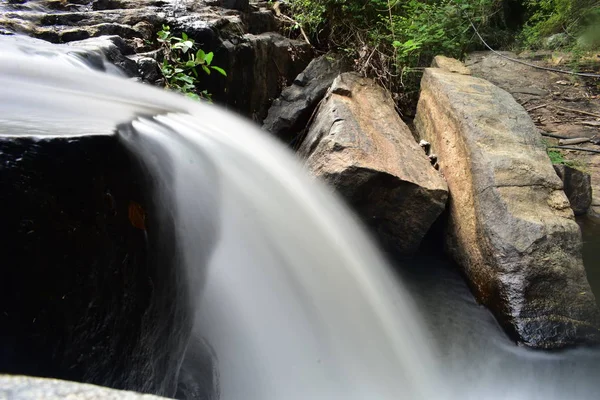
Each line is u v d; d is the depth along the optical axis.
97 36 4.36
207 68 5.00
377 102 6.36
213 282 3.27
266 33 7.94
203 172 2.69
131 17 5.09
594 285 4.86
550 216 4.46
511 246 4.34
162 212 2.28
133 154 2.04
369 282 4.36
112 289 1.94
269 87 7.23
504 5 14.53
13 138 1.53
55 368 1.70
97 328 1.88
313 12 8.34
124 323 2.05
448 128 5.75
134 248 2.06
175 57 4.94
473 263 4.85
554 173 4.81
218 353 3.26
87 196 1.73
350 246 4.48
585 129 9.68
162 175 2.27
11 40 3.22
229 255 3.31
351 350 3.75
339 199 4.81
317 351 3.62
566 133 9.55
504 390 3.69
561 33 13.04
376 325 4.02
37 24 4.40
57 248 1.63
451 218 5.37
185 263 2.59
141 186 2.08
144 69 4.11
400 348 3.99
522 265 4.25
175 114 2.93
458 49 8.59
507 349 4.07
